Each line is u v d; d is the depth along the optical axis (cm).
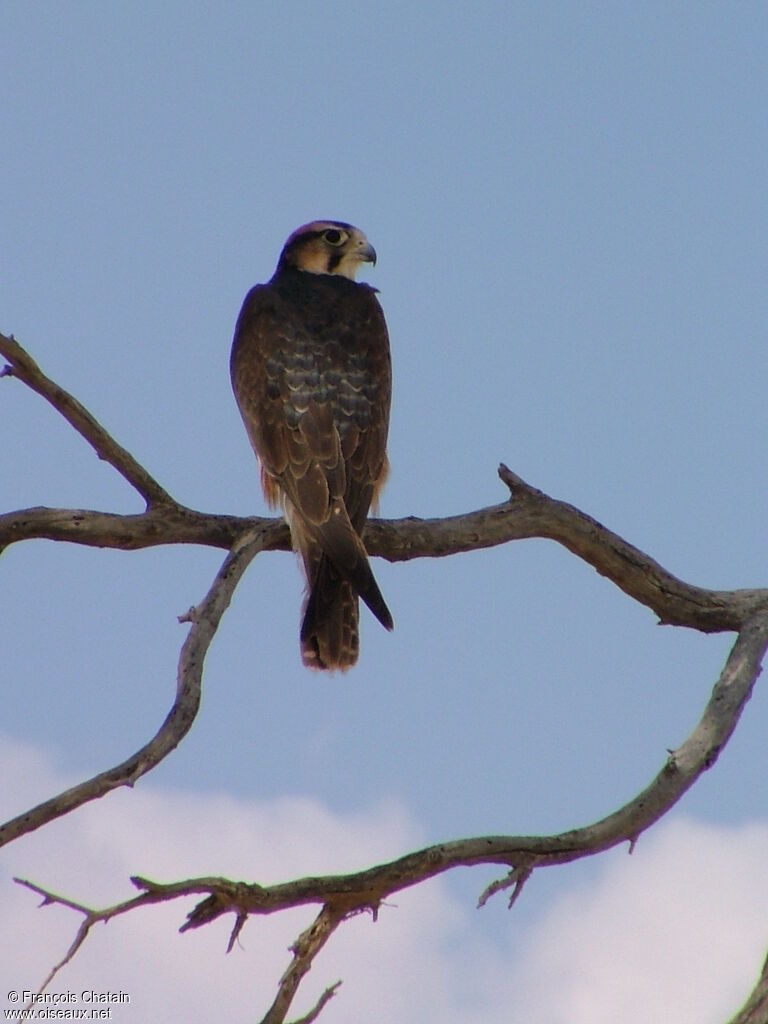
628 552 1252
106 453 1139
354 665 1195
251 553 1094
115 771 852
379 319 1416
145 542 1166
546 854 941
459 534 1234
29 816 814
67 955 766
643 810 996
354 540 1205
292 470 1280
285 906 852
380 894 878
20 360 1078
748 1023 861
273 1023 862
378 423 1334
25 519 1138
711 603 1255
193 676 952
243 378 1365
